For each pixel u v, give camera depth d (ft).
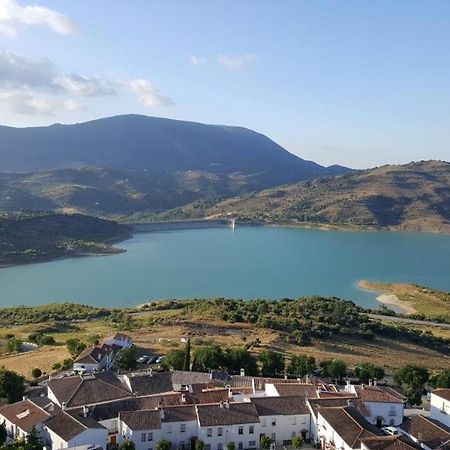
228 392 367.25
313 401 348.59
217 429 323.98
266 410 339.36
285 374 491.31
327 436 320.50
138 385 387.14
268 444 324.60
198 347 536.01
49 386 374.02
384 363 604.08
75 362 483.10
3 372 396.98
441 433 323.78
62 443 296.51
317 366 519.19
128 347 540.52
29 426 313.12
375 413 358.23
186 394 360.07
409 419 358.43
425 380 477.36
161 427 317.42
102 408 333.62
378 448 280.72
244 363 483.10
